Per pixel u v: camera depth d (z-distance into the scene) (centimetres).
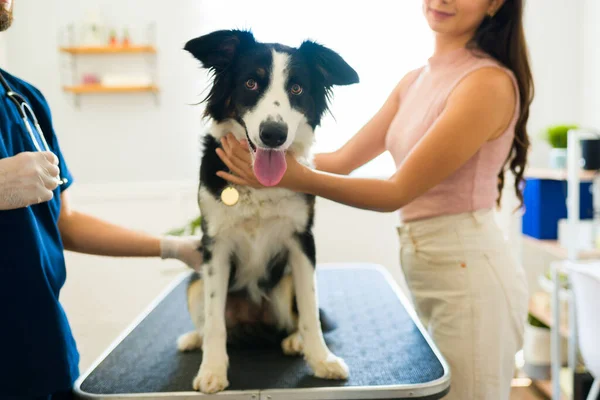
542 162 322
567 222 257
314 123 150
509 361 149
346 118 312
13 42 316
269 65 140
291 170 127
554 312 234
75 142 327
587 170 261
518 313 149
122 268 327
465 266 146
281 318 156
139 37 320
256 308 160
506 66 143
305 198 143
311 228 146
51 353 110
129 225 331
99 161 329
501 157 148
